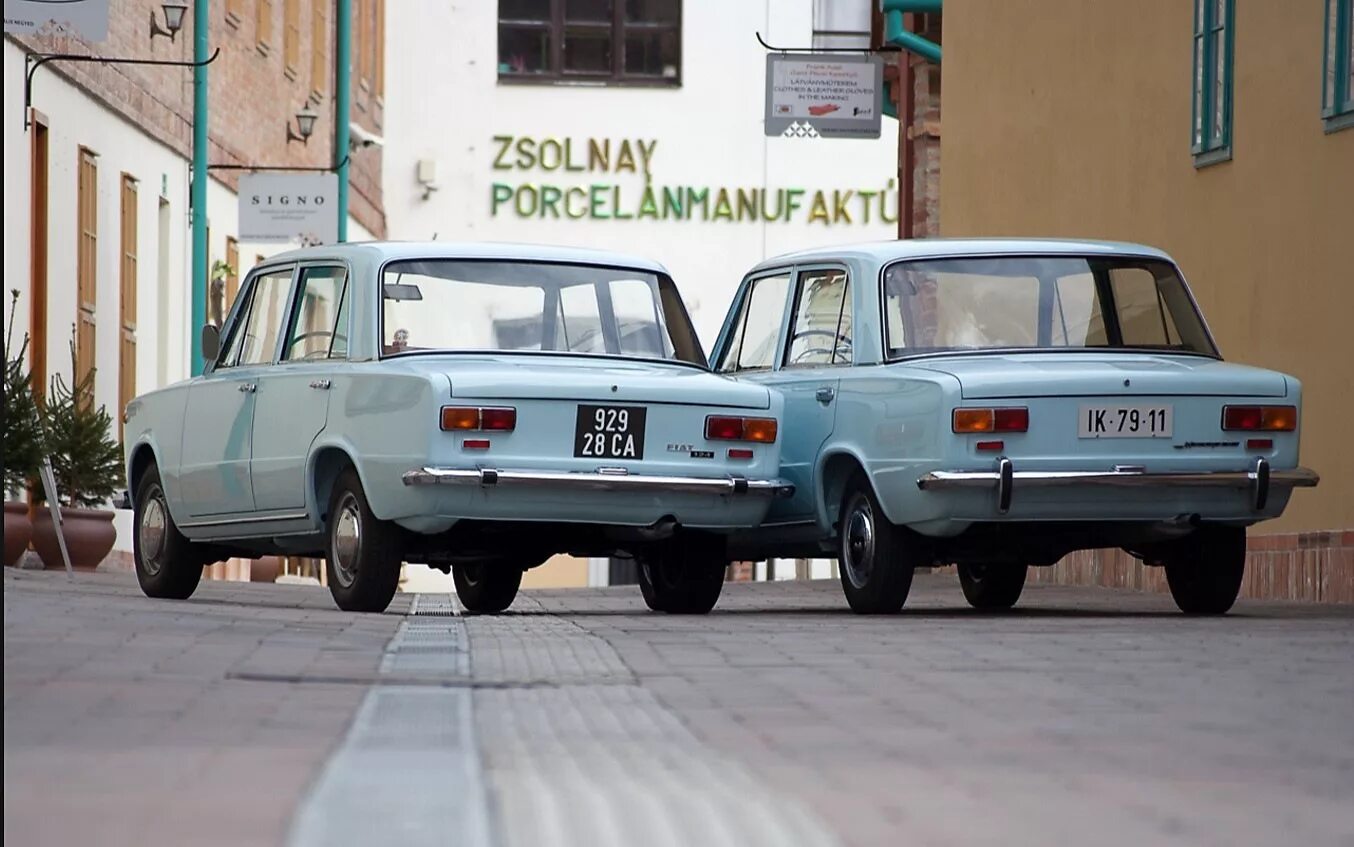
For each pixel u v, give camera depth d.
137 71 60.81
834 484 28.48
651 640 21.89
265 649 19.47
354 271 27.83
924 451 26.23
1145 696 16.34
